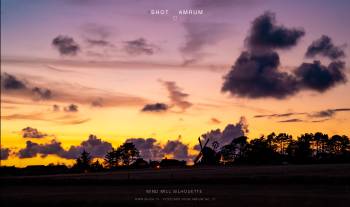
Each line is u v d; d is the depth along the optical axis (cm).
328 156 14050
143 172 10556
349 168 9144
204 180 6044
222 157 13225
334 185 5291
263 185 5503
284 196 4441
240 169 9881
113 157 13575
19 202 4122
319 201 4072
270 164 12812
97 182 6475
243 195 4606
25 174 11269
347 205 3844
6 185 6519
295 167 10206
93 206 3869
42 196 4956
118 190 5497
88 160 13375
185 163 12394
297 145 14225
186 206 3962
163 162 12719
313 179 5566
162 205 3984
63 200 4344
